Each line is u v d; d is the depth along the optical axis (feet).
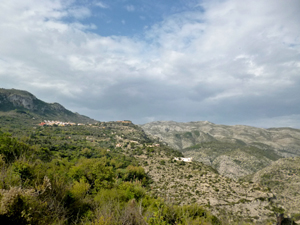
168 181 224.74
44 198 18.07
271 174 341.62
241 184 189.26
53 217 17.02
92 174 57.16
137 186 45.06
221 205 140.26
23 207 14.53
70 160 174.81
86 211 22.35
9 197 14.20
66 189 23.70
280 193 272.31
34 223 14.94
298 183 288.51
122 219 18.53
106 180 57.67
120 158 302.04
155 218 18.47
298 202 222.69
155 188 199.82
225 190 176.24
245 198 151.12
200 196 164.25
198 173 258.98
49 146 227.20
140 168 226.99
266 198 147.43
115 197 34.30
